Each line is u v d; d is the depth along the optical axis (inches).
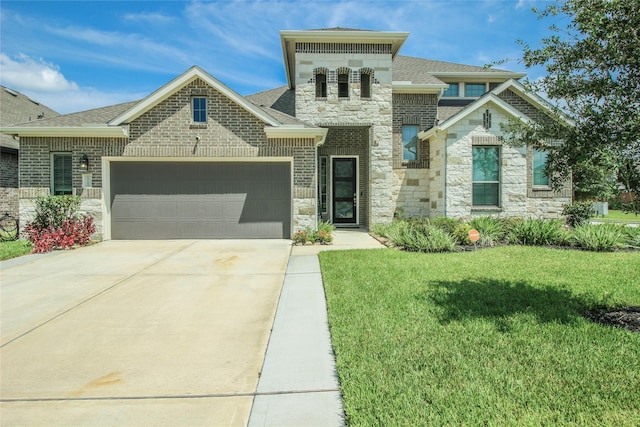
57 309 207.2
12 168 625.3
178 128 439.8
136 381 131.2
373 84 547.5
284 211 457.1
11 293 236.5
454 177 500.1
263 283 259.6
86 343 163.3
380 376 125.1
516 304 195.5
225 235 454.0
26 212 436.1
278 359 145.8
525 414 103.7
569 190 502.6
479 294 213.0
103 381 131.3
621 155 154.7
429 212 582.9
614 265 292.0
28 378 133.8
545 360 133.6
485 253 350.3
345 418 107.6
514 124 199.2
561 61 171.6
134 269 301.0
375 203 552.7
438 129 498.3
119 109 494.6
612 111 155.3
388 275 261.9
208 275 282.0
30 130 421.4
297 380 129.9
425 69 679.1
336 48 545.3
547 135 180.1
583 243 378.9
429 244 367.9
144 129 438.3
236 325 183.3
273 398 119.3
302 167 448.5
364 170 617.0
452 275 261.1
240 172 453.7
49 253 366.6
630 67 156.9
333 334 160.1
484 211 501.7
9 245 402.9
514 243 410.0
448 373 125.8
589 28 157.2
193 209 451.8
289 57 600.7
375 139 549.3
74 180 435.2
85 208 436.1
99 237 434.9
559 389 115.4
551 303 196.7
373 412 107.2
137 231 448.8
